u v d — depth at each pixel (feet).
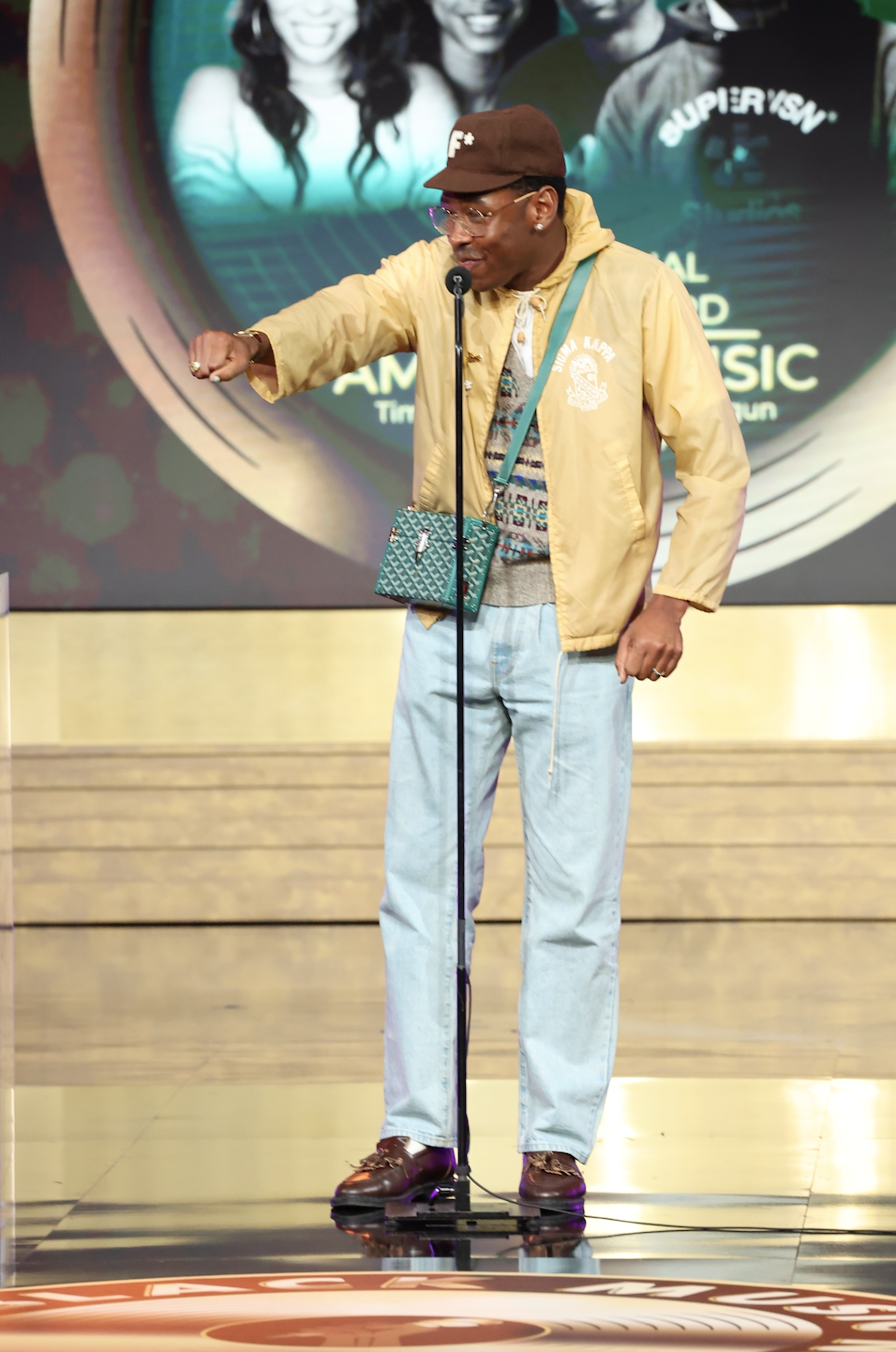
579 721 31.42
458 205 30.17
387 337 32.78
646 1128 37.99
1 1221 30.73
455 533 30.91
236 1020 53.26
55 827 73.87
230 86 74.23
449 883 32.35
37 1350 23.66
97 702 78.18
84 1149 36.68
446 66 73.77
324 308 31.89
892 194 73.87
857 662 76.95
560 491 30.86
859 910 72.18
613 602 31.12
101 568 76.02
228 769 73.61
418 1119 32.24
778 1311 25.38
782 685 77.25
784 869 72.49
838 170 73.87
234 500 75.46
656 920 72.84
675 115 73.77
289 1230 30.14
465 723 32.19
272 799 73.56
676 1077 43.45
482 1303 25.86
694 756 72.69
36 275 75.05
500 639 31.71
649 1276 27.30
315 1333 24.39
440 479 32.04
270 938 70.18
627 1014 53.06
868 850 72.18
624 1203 31.73
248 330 31.17
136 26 74.13
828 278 74.13
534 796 31.86
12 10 74.28
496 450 31.60
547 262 30.96
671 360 31.07
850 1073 44.01
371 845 73.46
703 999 55.67
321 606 75.51
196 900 73.77
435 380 31.91
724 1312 25.34
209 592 75.82
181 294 74.90
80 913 73.82
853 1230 29.84
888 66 73.56
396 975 32.40
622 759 32.01
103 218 74.84
